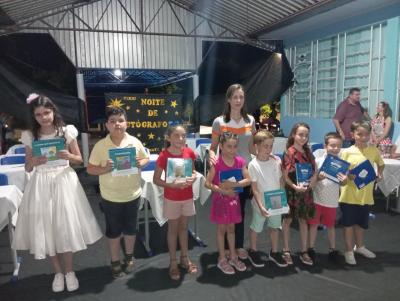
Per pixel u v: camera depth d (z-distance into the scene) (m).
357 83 5.53
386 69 4.93
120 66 6.89
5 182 2.88
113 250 2.58
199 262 2.84
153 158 3.79
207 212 4.19
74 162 2.41
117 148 2.41
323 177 2.64
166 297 2.34
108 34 6.76
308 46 6.58
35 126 2.33
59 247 2.27
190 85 8.53
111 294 2.38
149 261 2.88
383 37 4.99
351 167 2.74
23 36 6.05
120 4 6.74
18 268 2.75
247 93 7.25
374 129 4.49
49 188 2.28
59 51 6.37
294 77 7.04
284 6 5.57
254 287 2.45
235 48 7.21
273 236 2.78
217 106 7.29
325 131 6.21
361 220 2.74
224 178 2.49
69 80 6.49
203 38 7.15
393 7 4.73
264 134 2.60
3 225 2.68
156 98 4.55
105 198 2.47
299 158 2.70
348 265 2.74
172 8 7.03
